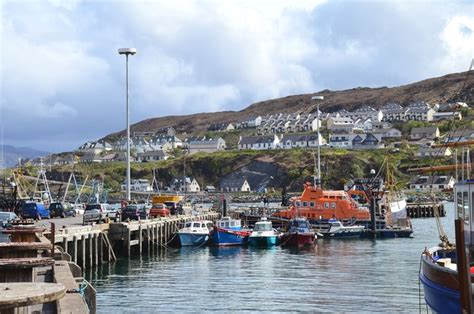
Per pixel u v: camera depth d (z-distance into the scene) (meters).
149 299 29.89
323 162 178.12
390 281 34.97
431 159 151.75
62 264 18.62
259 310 27.42
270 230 57.50
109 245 44.09
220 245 56.22
